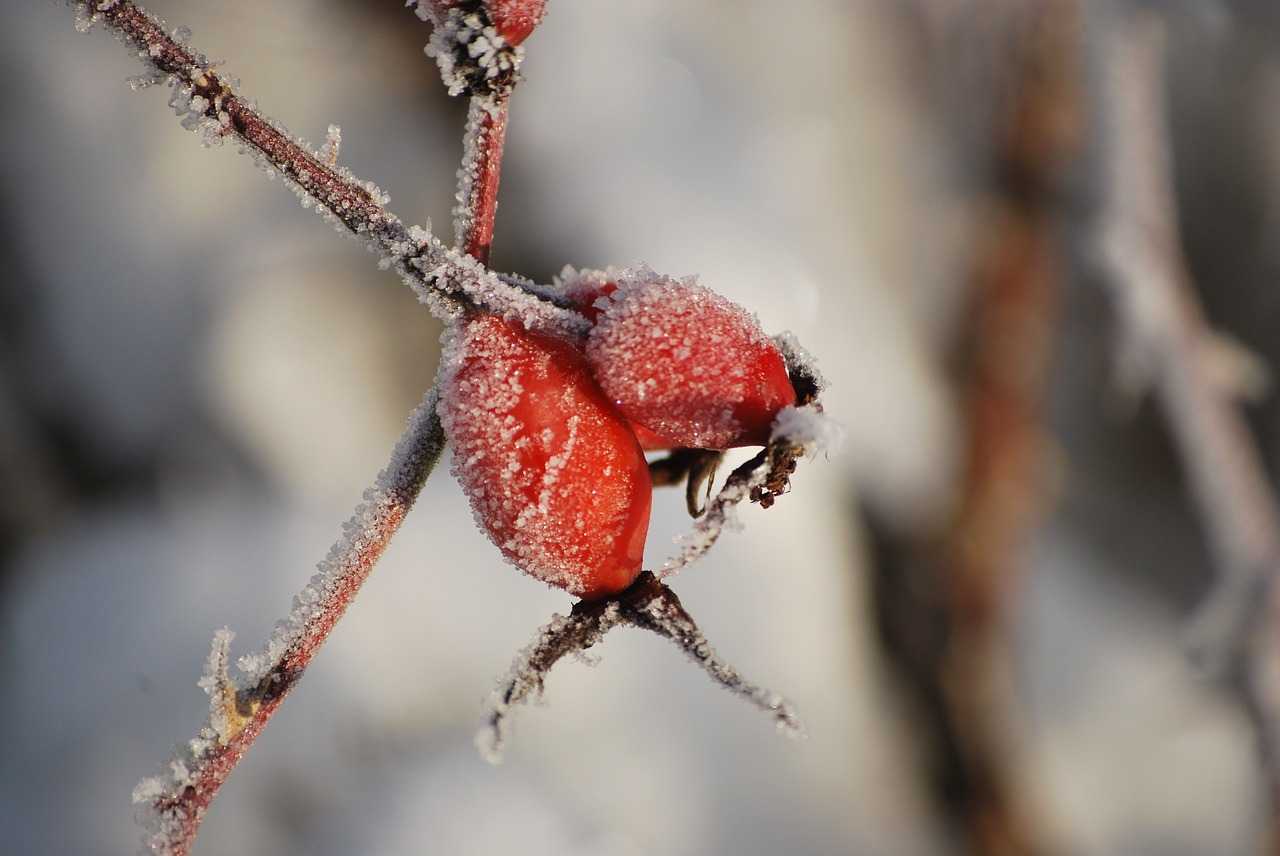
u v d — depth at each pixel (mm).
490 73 524
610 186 1209
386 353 1242
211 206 1242
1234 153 1634
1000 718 1354
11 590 1183
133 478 1232
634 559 526
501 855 1004
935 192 1404
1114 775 1461
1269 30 1413
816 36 1378
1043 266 1340
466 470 526
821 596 1237
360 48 1289
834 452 522
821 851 1164
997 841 1274
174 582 1126
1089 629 1623
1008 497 1354
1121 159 865
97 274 1227
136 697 1067
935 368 1369
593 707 1104
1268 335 1702
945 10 1387
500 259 1218
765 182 1258
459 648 1102
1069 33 1269
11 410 1235
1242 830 1399
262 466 1205
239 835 1006
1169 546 1711
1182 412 870
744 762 1155
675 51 1275
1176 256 900
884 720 1271
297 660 527
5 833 1033
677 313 526
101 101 1253
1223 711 1518
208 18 1235
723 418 524
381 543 527
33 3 1266
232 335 1197
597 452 525
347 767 1046
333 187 523
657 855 1062
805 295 1245
